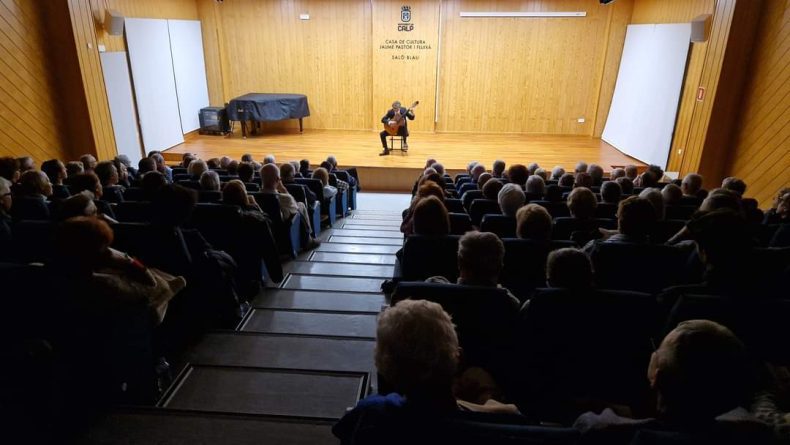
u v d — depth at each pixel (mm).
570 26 10477
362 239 4996
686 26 7812
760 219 3539
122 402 2035
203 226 3074
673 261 2260
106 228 1856
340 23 10867
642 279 2311
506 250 2393
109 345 1949
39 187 3273
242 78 11352
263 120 10344
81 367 1923
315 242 4680
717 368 913
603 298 1680
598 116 10898
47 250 2525
